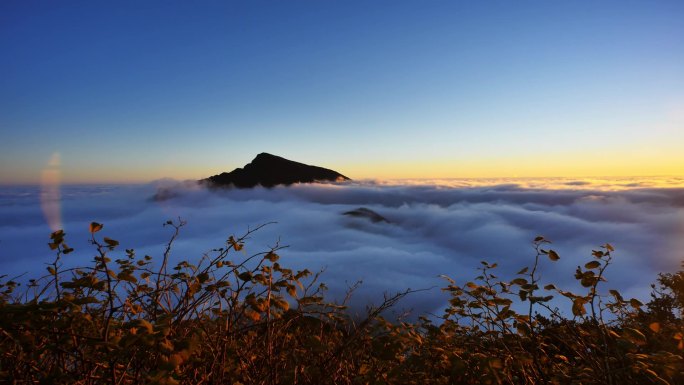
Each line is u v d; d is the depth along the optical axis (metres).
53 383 1.76
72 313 1.79
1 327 1.58
